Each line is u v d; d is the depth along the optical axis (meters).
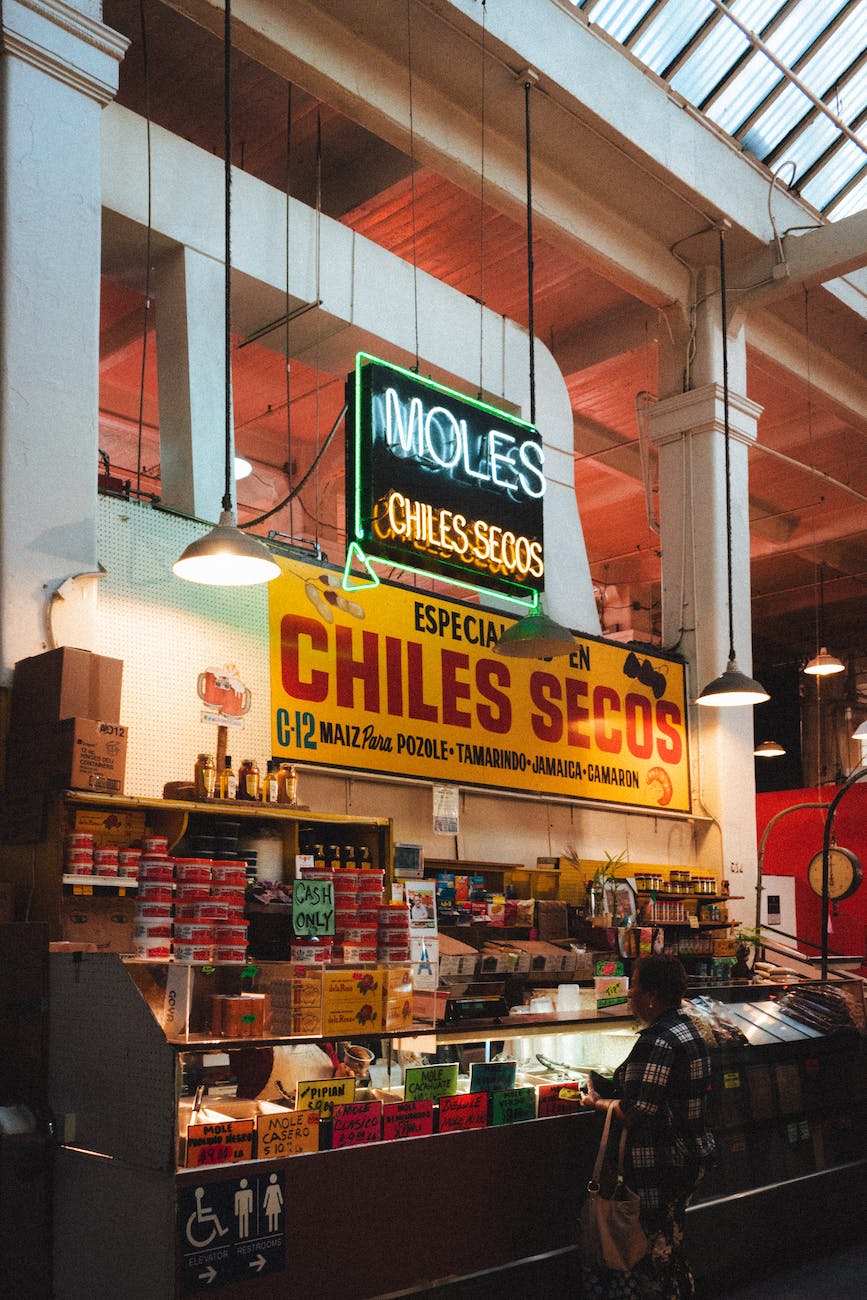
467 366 8.76
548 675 8.11
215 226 7.16
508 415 7.27
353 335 8.08
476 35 7.33
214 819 4.85
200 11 6.59
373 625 6.85
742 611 9.53
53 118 5.29
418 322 8.41
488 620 7.70
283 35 6.98
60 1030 3.83
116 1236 3.47
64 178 5.29
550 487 9.14
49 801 4.30
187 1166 3.40
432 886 5.45
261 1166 3.54
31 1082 3.87
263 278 7.38
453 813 7.12
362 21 7.25
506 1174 4.29
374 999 4.12
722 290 9.21
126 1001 3.58
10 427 4.87
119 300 9.56
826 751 19.42
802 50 9.05
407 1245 3.91
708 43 8.66
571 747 8.16
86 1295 3.55
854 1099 6.26
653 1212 3.98
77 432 5.11
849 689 19.59
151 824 4.65
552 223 8.66
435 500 6.66
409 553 6.48
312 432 12.80
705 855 9.12
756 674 20.48
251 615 6.14
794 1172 5.68
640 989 4.18
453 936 6.44
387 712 6.82
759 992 6.05
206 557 4.62
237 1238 3.44
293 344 8.26
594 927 6.95
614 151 8.43
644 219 9.24
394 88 7.60
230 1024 3.70
